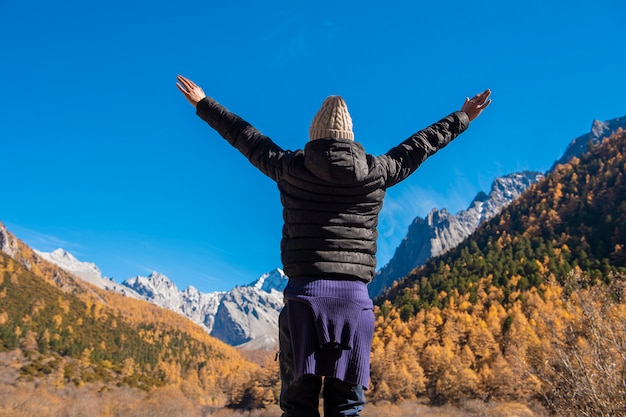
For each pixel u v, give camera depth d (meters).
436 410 60.88
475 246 164.75
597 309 5.35
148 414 50.09
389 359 87.38
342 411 2.01
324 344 1.93
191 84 2.46
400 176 2.25
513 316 90.56
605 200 158.12
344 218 2.08
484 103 2.61
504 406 35.47
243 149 2.31
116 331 171.38
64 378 87.75
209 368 167.00
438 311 115.62
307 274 2.05
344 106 2.15
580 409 4.93
